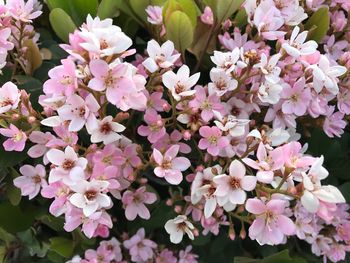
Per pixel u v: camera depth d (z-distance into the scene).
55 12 0.21
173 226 0.20
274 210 0.16
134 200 0.20
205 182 0.19
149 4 0.23
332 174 0.25
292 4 0.22
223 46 0.22
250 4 0.22
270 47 0.22
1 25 0.20
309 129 0.23
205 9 0.22
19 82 0.21
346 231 0.24
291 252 0.25
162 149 0.19
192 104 0.19
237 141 0.19
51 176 0.17
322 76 0.18
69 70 0.16
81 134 0.20
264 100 0.19
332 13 0.24
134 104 0.17
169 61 0.19
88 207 0.17
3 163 0.20
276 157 0.17
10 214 0.22
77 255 0.22
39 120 0.19
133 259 0.22
